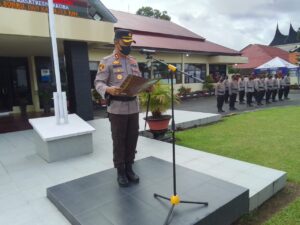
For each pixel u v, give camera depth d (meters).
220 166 3.75
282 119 8.22
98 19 7.85
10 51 9.34
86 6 7.23
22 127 7.55
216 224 2.43
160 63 2.72
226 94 12.48
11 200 3.01
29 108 11.34
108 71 2.78
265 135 6.17
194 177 3.11
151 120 5.58
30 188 3.31
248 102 12.29
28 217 2.64
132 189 2.87
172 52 15.83
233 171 3.55
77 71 7.62
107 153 4.57
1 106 10.76
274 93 13.59
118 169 2.97
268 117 8.68
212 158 4.11
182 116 8.06
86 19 7.11
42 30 6.31
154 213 2.39
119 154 2.93
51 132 4.30
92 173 3.68
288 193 3.31
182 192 2.74
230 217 2.58
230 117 9.02
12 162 4.33
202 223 2.29
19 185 3.41
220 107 10.73
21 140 5.82
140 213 2.40
